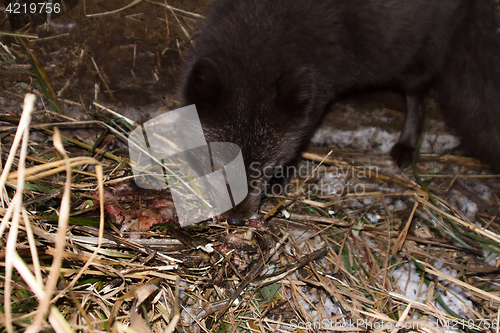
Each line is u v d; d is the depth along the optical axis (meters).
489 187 0.52
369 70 0.53
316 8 0.48
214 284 0.39
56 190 0.40
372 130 0.58
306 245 0.44
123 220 0.41
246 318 0.38
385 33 0.50
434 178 0.53
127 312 0.36
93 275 0.37
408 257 0.44
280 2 0.48
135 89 0.55
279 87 0.44
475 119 0.56
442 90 0.59
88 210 0.40
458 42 0.54
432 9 0.51
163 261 0.39
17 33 0.55
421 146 0.57
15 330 0.31
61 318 0.28
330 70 0.50
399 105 0.61
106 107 0.53
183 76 0.49
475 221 0.48
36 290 0.27
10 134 0.46
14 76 0.52
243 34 0.46
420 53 0.53
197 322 0.37
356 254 0.44
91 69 0.56
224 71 0.44
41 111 0.50
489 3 0.53
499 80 0.54
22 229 0.35
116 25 0.60
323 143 0.57
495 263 0.44
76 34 0.58
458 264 0.44
